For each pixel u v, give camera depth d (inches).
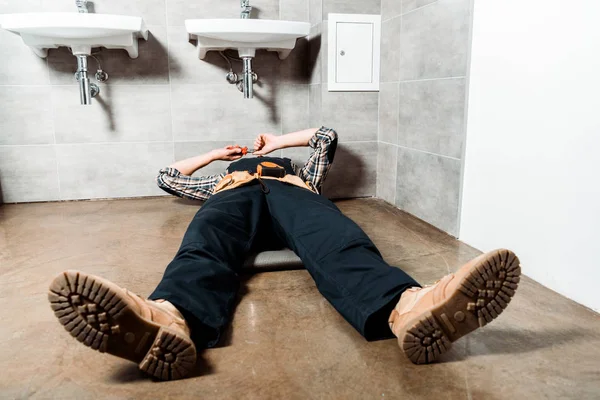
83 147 110.9
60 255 75.1
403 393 40.1
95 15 88.3
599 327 51.8
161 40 110.0
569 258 59.2
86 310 36.5
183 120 114.3
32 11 103.7
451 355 46.0
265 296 59.6
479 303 39.5
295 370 43.5
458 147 81.2
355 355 45.9
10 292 61.3
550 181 61.7
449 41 82.0
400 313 43.1
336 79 108.1
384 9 106.3
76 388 41.1
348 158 113.0
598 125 54.1
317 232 54.6
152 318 39.2
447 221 86.0
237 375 42.8
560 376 42.5
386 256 74.1
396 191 105.5
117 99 110.4
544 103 62.0
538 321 53.2
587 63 55.1
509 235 69.9
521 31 65.4
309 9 114.7
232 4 112.0
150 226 91.2
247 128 117.7
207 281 49.1
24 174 109.6
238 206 64.8
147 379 42.4
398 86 101.7
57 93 107.7
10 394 40.3
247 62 105.7
